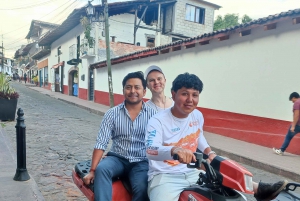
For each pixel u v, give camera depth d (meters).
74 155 6.07
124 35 19.33
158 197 2.08
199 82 2.11
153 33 20.67
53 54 29.36
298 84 7.04
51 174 4.83
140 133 2.63
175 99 2.16
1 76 9.78
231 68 8.91
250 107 8.32
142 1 18.16
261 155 6.82
